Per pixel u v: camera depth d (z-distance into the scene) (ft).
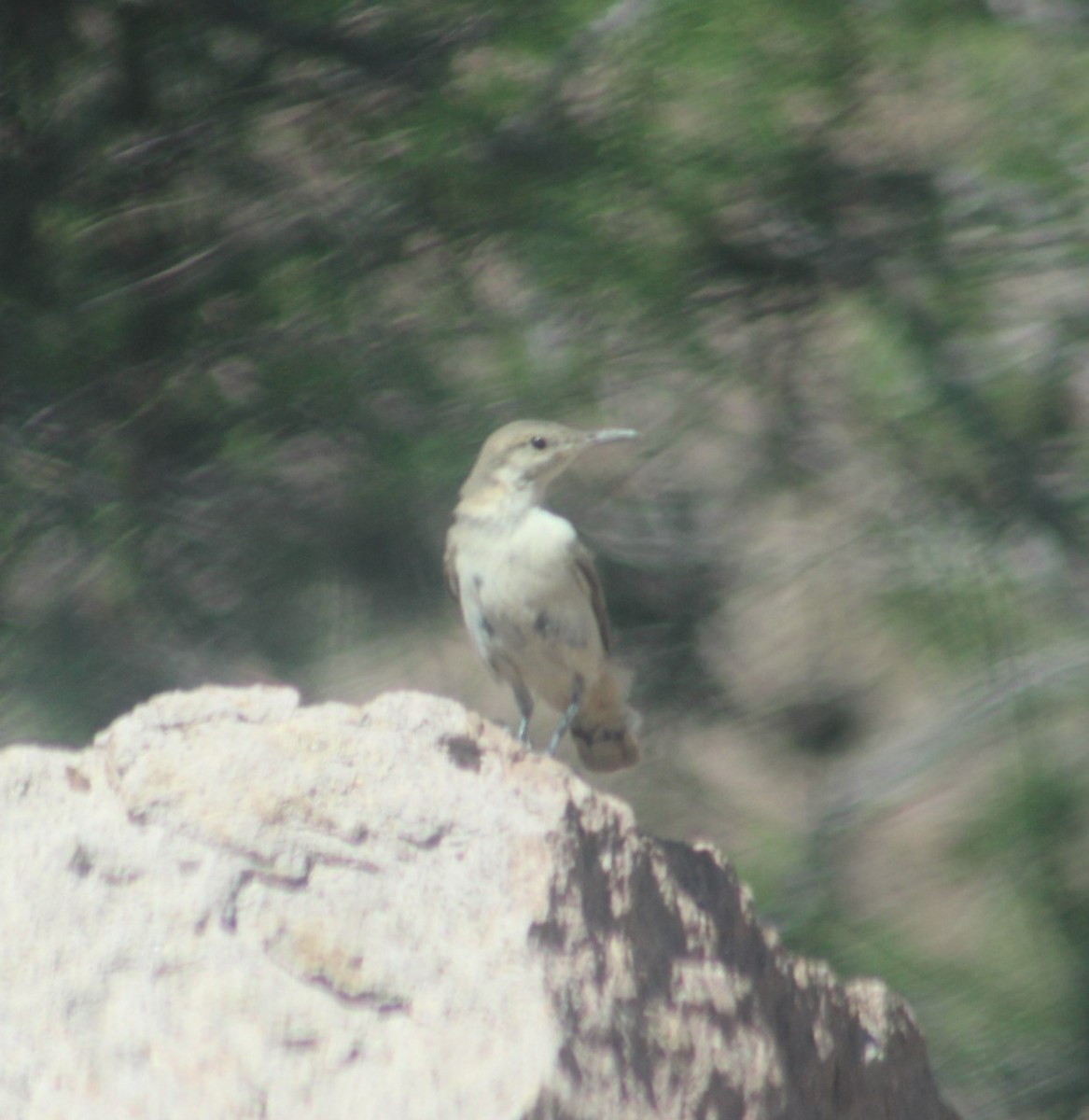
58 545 37.17
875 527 40.40
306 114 38.40
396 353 37.09
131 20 38.04
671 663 40.73
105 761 20.72
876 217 38.91
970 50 37.88
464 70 37.60
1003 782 39.75
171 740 20.76
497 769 21.22
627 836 21.76
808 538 41.16
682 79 37.17
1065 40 38.73
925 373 39.40
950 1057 37.04
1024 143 38.14
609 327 38.17
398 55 37.81
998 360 40.04
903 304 39.45
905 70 37.42
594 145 36.88
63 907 19.56
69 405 37.14
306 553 36.88
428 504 36.68
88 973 19.15
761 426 40.40
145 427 37.29
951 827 40.06
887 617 40.63
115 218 38.11
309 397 36.55
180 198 38.37
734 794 41.88
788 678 41.68
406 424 37.06
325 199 37.91
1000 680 40.24
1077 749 39.86
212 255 37.60
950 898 39.22
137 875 19.79
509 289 38.01
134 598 37.11
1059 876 38.65
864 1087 24.76
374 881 20.01
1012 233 39.22
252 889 19.77
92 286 37.37
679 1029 21.18
